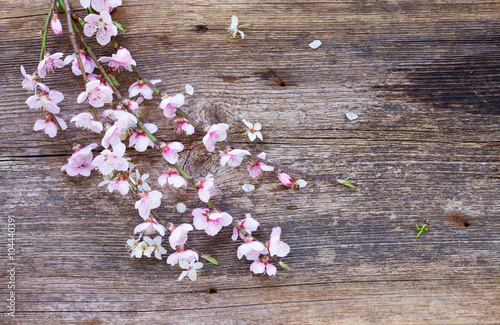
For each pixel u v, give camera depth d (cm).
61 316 70
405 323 71
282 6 70
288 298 71
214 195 70
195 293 70
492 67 70
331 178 70
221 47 70
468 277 71
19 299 70
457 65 70
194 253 65
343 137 70
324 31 70
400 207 71
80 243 70
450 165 70
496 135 70
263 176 70
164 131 69
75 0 69
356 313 71
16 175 70
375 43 70
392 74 70
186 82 70
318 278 71
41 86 65
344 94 70
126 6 69
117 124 63
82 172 68
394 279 71
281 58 70
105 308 70
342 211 70
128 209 70
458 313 71
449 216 71
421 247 71
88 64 67
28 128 70
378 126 70
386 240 71
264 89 70
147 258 70
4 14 69
